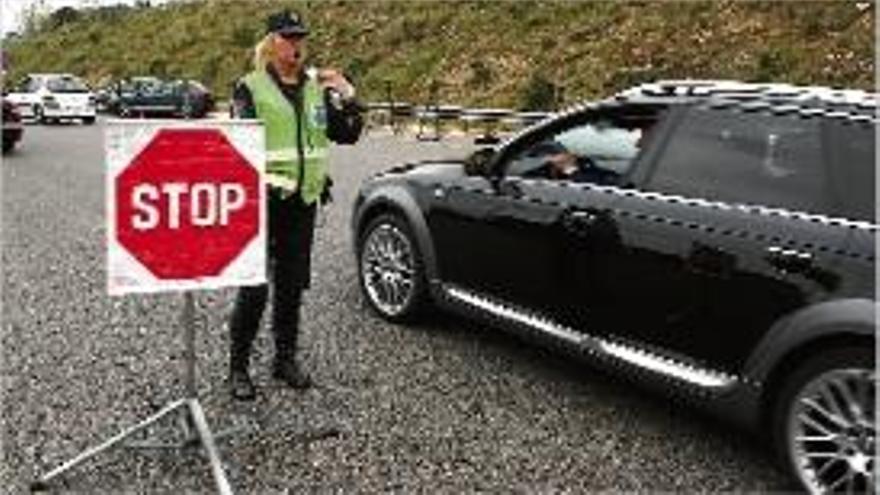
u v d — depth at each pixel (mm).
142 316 7508
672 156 5340
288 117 5574
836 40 31016
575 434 5387
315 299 7965
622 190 5477
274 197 5641
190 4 58000
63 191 14836
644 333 5320
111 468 4887
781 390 4688
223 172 4668
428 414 5613
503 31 40000
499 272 6219
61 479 4766
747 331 4809
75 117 32875
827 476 4574
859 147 4652
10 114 21141
